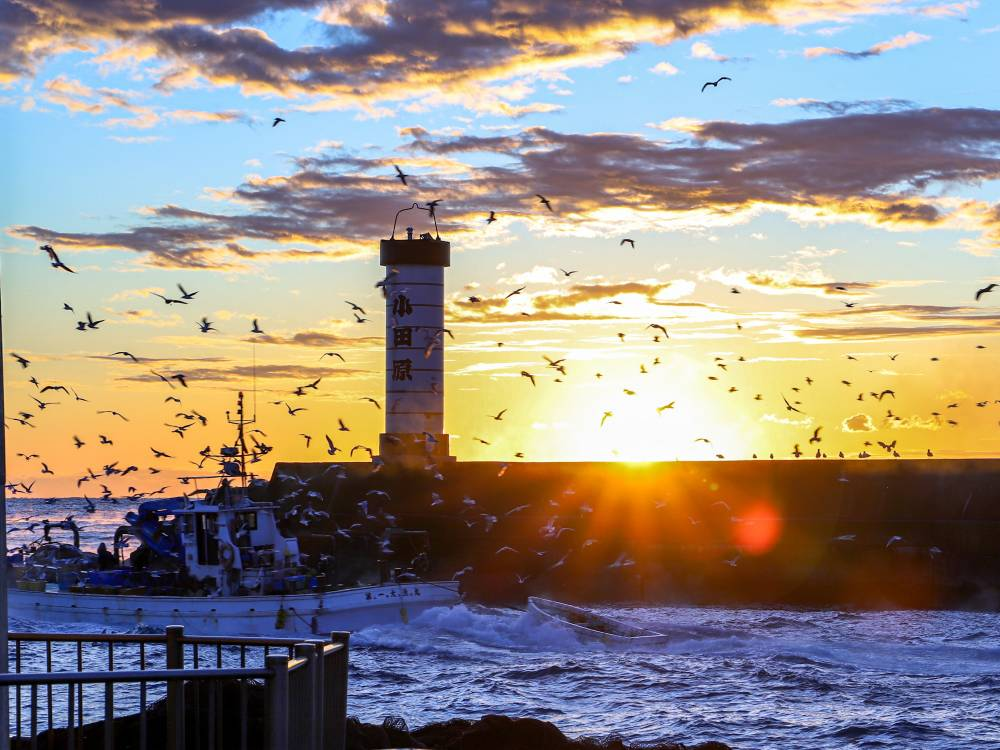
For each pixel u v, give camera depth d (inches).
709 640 1932.8
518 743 1025.5
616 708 1414.9
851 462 2972.4
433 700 1451.8
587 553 2957.7
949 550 2797.7
